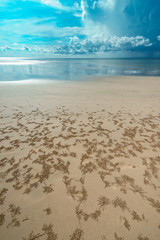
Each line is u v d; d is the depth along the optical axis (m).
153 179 2.25
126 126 4.11
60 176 2.31
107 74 19.25
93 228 1.60
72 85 10.99
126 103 6.37
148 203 1.87
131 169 2.46
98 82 12.56
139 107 5.82
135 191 2.04
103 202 1.89
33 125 4.11
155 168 2.47
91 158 2.73
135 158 2.73
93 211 1.77
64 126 4.09
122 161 2.65
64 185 2.14
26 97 7.29
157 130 3.86
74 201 1.90
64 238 1.50
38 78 15.18
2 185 2.12
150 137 3.50
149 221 1.67
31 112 5.19
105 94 8.09
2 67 29.80
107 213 1.75
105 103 6.37
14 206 1.82
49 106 5.91
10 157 2.72
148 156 2.79
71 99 7.02
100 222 1.65
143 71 23.11
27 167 2.48
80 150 2.98
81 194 2.00
